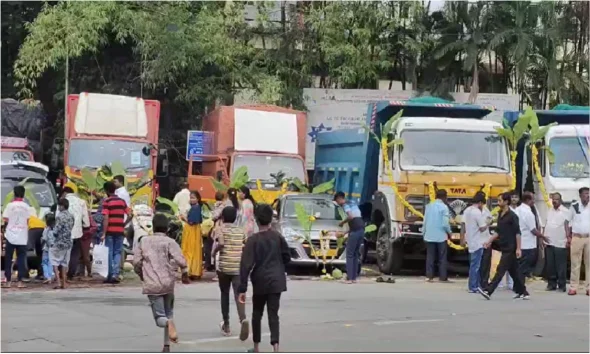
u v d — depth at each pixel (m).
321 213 19.59
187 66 28.38
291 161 22.28
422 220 18.69
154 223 10.05
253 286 9.75
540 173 19.12
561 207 16.70
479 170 18.86
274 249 9.73
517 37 28.62
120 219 16.38
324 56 30.03
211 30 28.75
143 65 28.92
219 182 19.91
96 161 22.20
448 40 29.58
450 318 12.73
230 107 22.86
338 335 11.02
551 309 13.93
